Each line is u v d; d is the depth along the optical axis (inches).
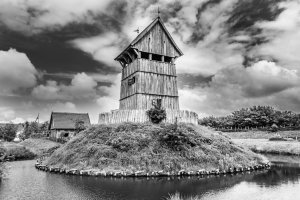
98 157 1039.0
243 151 1268.5
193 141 1150.3
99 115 1505.9
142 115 1333.7
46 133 3196.4
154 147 1088.2
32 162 1475.1
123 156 1029.8
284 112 3508.9
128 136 1143.6
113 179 902.4
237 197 694.5
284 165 1273.4
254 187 802.8
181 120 1403.8
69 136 2738.7
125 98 1622.8
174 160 1016.9
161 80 1546.5
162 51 1590.8
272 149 1943.9
